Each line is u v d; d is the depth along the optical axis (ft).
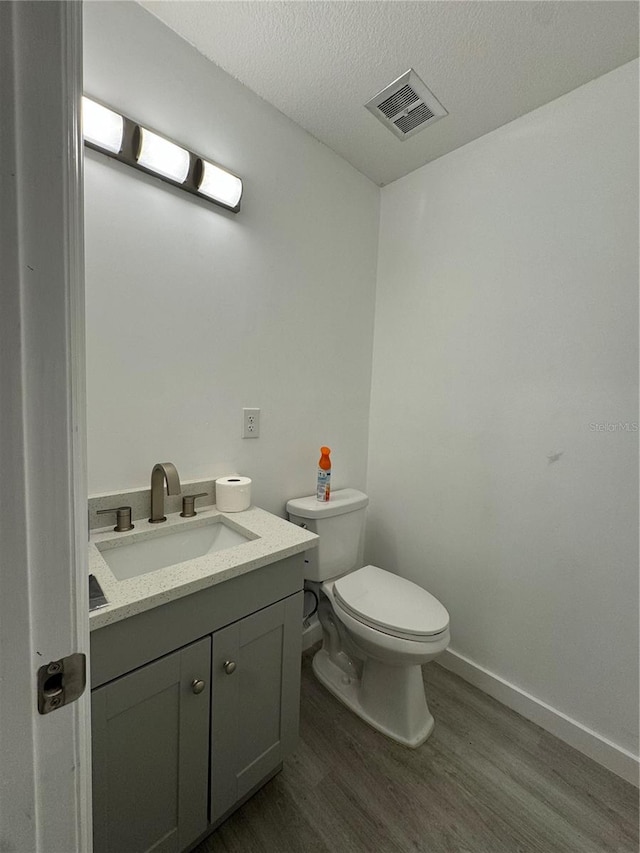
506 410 4.79
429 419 5.67
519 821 3.42
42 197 0.99
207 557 3.04
